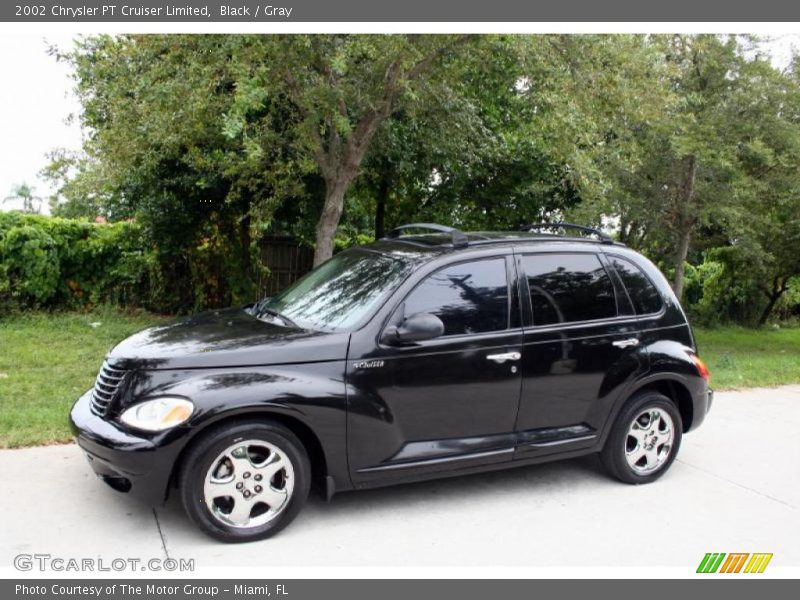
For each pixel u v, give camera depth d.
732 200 11.12
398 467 4.48
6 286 10.64
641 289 5.41
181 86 7.22
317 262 8.59
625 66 8.10
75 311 11.73
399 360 4.46
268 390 4.10
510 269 4.95
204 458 4.01
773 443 6.58
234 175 10.59
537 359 4.87
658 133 10.57
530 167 12.60
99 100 9.54
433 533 4.42
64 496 4.64
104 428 4.06
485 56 8.80
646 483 5.42
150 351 4.24
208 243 12.59
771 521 4.82
